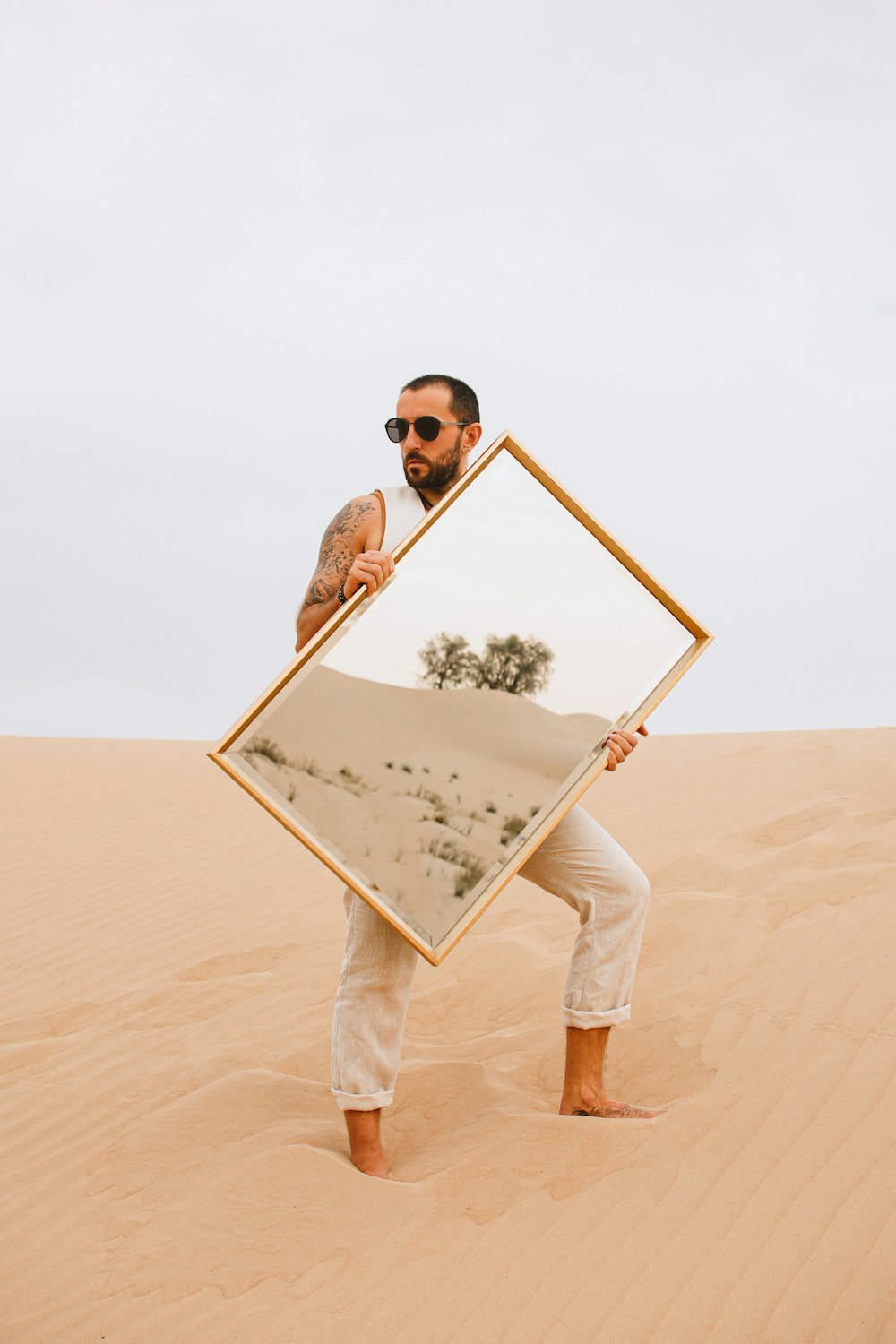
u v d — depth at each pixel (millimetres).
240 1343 2713
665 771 9648
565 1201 3059
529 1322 2668
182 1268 2992
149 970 6215
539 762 3367
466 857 3297
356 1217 3088
